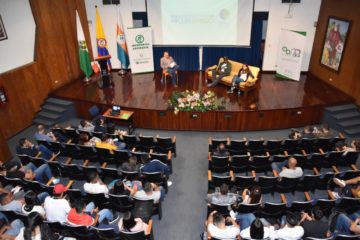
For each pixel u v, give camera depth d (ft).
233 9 36.88
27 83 31.73
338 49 33.60
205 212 20.17
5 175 20.26
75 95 34.17
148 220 16.19
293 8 36.86
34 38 32.42
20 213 16.06
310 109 30.76
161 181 20.26
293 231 14.38
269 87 35.73
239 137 29.94
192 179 23.57
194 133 30.78
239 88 33.32
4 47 28.96
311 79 38.19
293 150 24.49
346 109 30.81
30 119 32.55
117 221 17.28
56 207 15.85
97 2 39.11
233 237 14.78
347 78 32.63
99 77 39.93
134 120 31.35
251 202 16.87
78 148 23.39
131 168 20.12
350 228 15.53
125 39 40.42
